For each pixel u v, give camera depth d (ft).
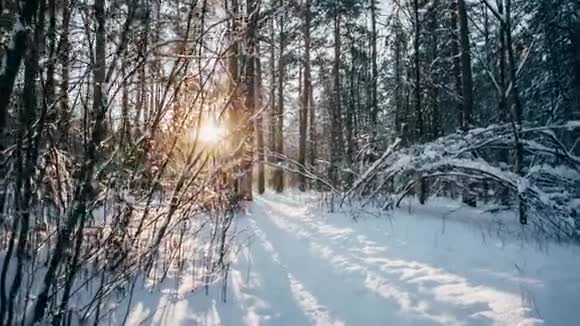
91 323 10.94
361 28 67.00
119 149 11.41
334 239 22.86
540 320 10.84
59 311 9.78
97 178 10.66
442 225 25.93
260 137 44.09
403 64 52.95
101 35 10.39
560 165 27.68
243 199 32.71
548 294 12.51
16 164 9.73
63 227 9.82
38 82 10.30
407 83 47.29
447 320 11.64
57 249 9.71
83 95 10.70
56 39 10.32
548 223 24.14
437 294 13.35
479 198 39.65
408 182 35.06
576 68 40.09
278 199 48.08
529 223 26.08
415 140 46.75
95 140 9.95
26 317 9.65
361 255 18.88
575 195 25.86
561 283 13.43
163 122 13.55
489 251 18.51
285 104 73.05
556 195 24.02
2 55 8.80
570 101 41.27
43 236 11.33
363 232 24.36
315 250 20.38
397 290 14.05
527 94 44.57
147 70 12.71
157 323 11.57
